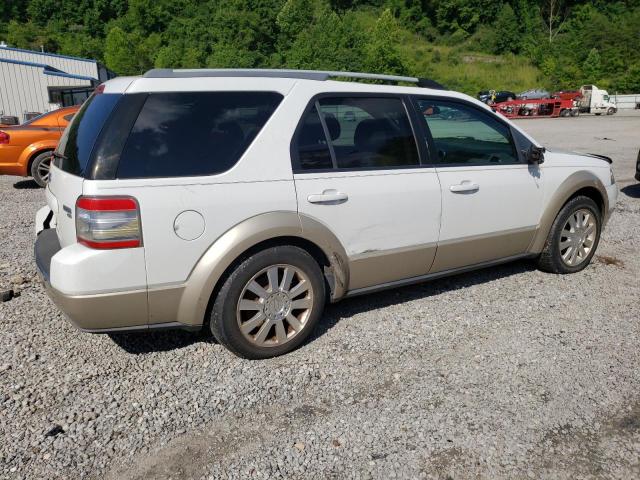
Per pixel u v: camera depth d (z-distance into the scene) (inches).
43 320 164.1
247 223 132.1
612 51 3218.5
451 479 99.8
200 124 130.6
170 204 123.9
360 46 2529.5
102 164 120.1
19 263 215.5
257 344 139.6
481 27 4190.5
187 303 129.2
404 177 157.6
